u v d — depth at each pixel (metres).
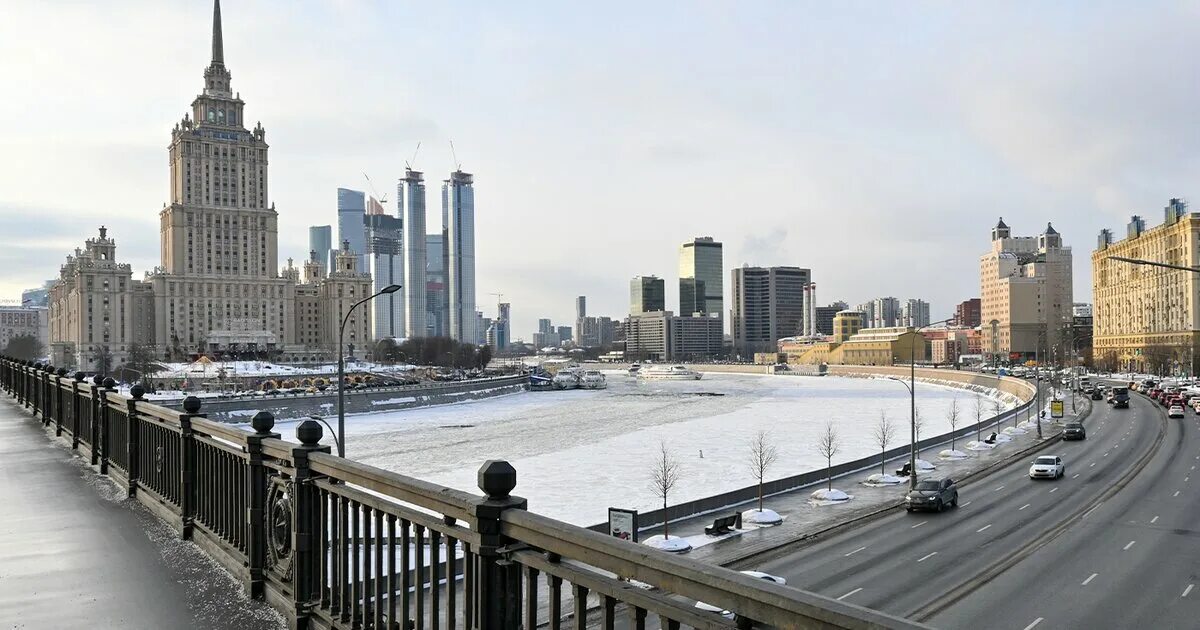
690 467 68.62
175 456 13.59
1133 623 23.69
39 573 10.54
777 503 46.31
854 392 184.25
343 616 8.41
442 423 118.56
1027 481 52.31
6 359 47.78
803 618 3.99
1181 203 189.38
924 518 41.12
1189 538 34.25
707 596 4.49
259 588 9.80
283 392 134.00
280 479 9.41
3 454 21.11
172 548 11.84
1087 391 133.62
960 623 24.00
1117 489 47.19
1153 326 190.75
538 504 51.84
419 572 7.02
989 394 166.12
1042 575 29.09
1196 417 89.19
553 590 5.61
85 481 17.23
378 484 7.58
